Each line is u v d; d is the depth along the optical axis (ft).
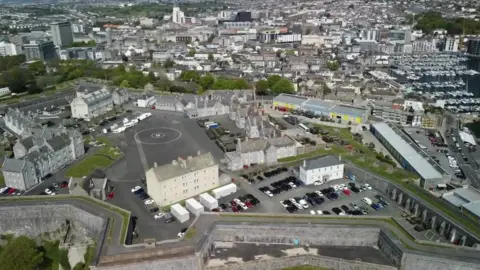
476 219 476.13
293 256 431.43
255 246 451.12
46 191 558.15
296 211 504.02
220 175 579.07
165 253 403.54
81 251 462.19
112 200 530.27
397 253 411.13
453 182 610.65
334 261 424.05
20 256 419.74
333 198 537.65
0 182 588.09
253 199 527.81
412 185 539.70
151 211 503.61
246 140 637.30
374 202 529.86
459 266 389.19
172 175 519.19
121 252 404.57
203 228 451.53
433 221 474.08
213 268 410.72
